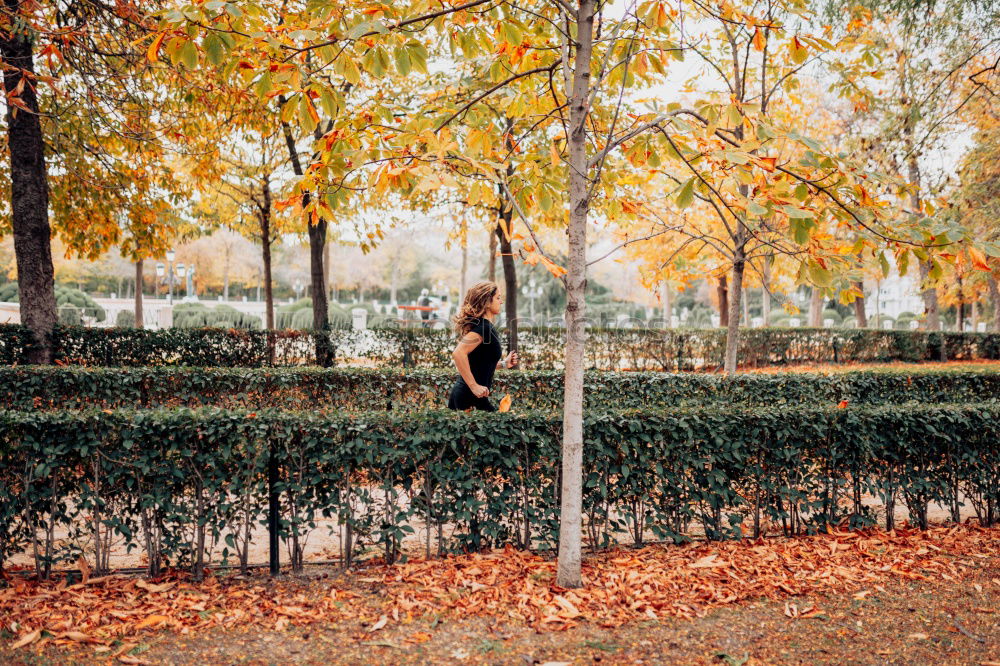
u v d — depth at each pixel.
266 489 4.20
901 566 4.29
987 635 3.33
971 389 8.59
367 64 3.25
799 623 3.46
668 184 6.92
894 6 8.18
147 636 3.23
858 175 3.37
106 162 10.64
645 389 7.64
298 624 3.41
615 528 4.59
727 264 9.09
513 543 4.57
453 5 3.73
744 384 7.72
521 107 4.56
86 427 3.96
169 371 7.84
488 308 4.89
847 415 4.95
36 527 4.00
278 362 13.05
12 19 7.62
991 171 9.65
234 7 2.71
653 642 3.22
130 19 8.19
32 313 10.01
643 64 3.70
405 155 3.29
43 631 3.24
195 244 47.28
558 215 7.71
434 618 3.47
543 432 4.45
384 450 4.21
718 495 4.70
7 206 11.68
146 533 4.05
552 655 3.08
